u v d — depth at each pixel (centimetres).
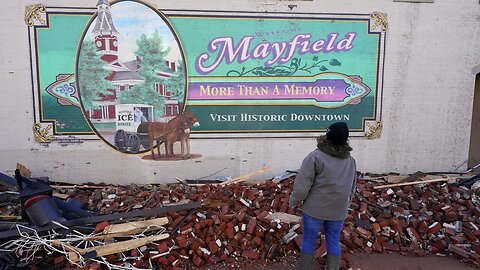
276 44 702
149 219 511
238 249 481
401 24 727
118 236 464
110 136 686
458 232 532
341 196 380
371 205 590
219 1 679
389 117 749
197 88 695
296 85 716
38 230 455
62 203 506
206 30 684
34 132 668
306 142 731
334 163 378
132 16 666
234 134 712
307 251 403
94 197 609
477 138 842
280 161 730
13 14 637
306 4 698
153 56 679
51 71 658
